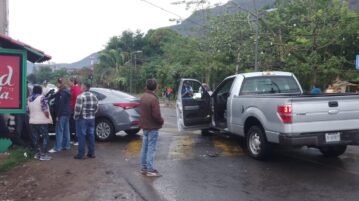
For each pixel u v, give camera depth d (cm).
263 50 2672
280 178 789
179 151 1062
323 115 838
